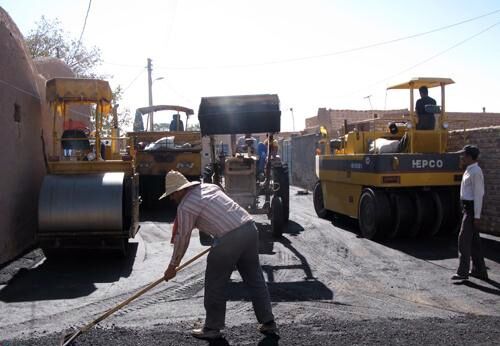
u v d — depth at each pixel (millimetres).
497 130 9688
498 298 6359
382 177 9555
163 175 14867
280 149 28016
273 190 10688
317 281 7184
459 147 10828
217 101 10805
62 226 8000
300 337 4984
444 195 10062
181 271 7711
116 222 8062
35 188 9812
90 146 9836
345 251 9086
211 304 4961
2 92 8102
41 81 10625
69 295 6582
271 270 7805
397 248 9305
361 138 11328
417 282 7098
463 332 5070
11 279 7250
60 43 27469
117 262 8398
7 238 8234
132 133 16328
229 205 5004
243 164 10820
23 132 9148
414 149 10203
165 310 5949
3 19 8555
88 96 8922
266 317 5070
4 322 5562
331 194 12195
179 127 17750
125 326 5383
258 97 10766
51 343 4836
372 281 7164
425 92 10352
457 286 6891
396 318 5570
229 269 4945
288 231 11094
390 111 26328
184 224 4871
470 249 7125
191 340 4945
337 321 5453
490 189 9953
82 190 8102
